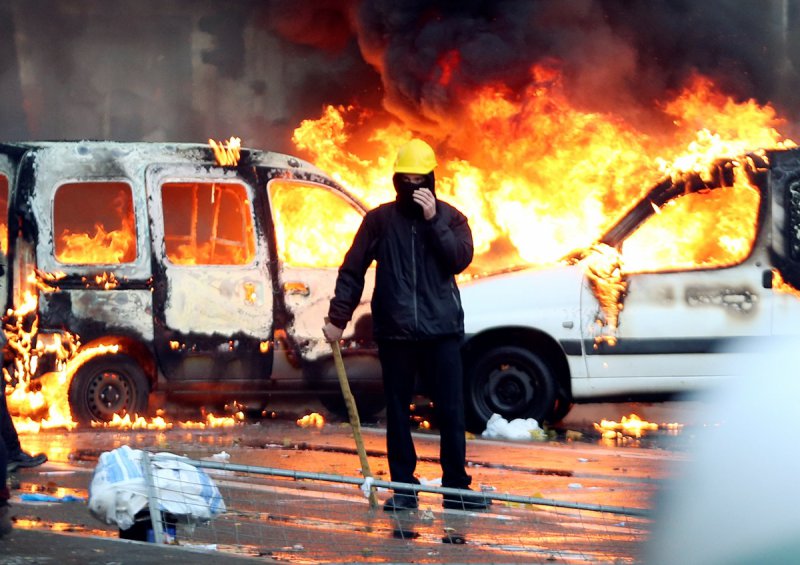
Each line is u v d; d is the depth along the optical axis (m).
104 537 14.93
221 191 32.53
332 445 27.22
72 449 26.16
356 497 19.81
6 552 13.59
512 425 29.95
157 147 31.98
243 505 18.94
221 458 24.58
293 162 33.00
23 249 31.03
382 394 34.56
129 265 31.36
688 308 29.95
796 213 30.11
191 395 31.86
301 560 14.97
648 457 25.70
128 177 31.61
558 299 30.22
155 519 15.10
